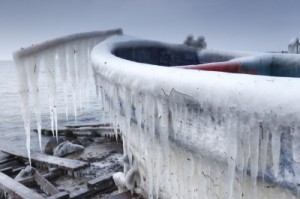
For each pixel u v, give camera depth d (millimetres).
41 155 6918
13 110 18078
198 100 1615
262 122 1367
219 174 1810
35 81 3666
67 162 6125
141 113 2088
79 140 8781
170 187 2410
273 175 1474
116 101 2467
